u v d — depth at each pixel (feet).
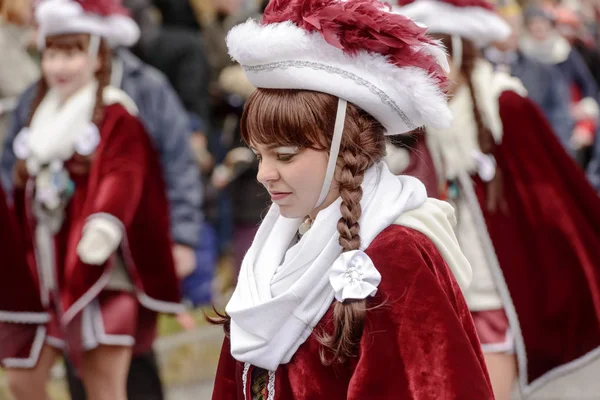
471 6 28.12
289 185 15.21
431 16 28.07
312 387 14.99
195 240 31.91
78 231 28.73
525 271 28.60
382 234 15.06
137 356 30.94
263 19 15.35
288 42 14.84
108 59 30.17
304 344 15.16
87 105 29.50
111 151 29.22
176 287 29.94
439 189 28.37
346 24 14.87
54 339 29.50
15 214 29.58
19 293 29.32
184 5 45.50
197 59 43.86
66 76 29.48
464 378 14.28
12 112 31.65
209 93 44.62
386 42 14.90
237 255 44.01
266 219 16.17
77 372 28.63
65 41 29.35
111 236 28.30
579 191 29.12
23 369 29.71
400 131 15.58
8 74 38.24
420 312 14.55
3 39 38.32
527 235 28.73
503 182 28.71
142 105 31.42
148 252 29.45
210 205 43.06
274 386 15.34
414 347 14.43
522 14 53.11
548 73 45.06
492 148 28.58
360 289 14.62
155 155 30.40
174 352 39.50
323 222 15.19
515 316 28.40
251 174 43.68
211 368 41.04
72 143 29.14
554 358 28.76
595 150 51.49
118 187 28.81
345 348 14.65
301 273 15.24
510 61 44.80
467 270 15.89
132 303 29.30
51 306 29.45
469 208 28.50
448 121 15.23
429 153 28.14
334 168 15.16
